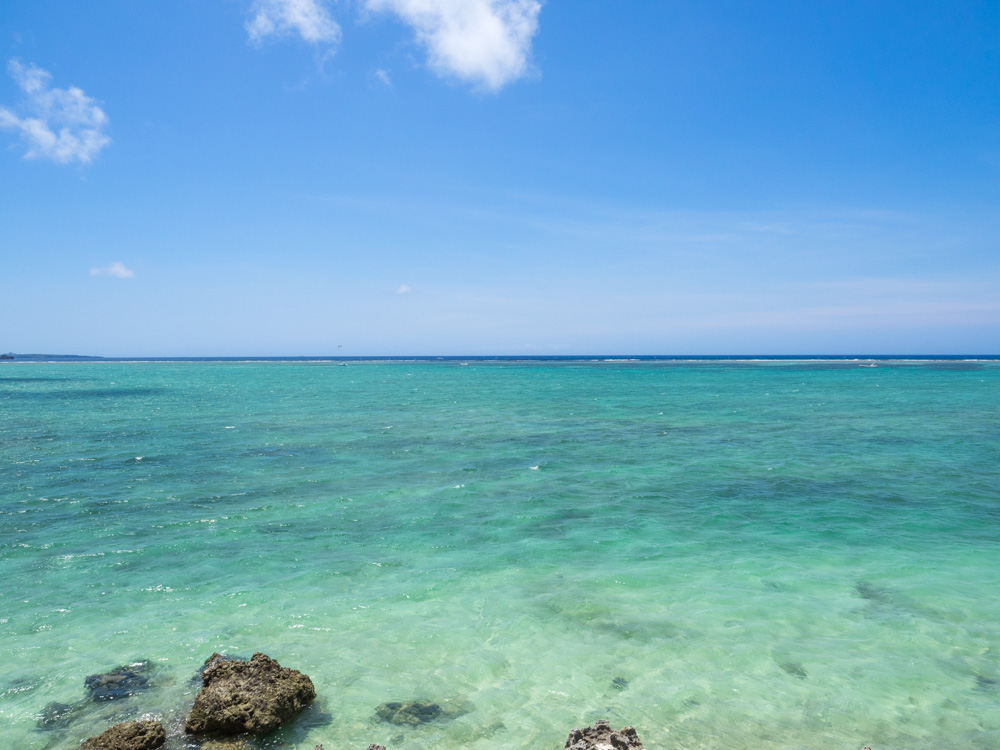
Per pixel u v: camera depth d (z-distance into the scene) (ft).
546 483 67.87
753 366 526.16
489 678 27.61
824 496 61.52
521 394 213.87
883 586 37.96
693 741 22.93
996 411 141.38
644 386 256.52
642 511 56.24
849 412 141.59
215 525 51.60
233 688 24.04
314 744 22.76
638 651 30.04
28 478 69.92
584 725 24.04
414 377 364.99
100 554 44.06
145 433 108.47
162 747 22.17
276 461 81.25
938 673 27.81
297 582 38.99
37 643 30.42
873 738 23.22
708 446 93.45
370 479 69.97
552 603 35.70
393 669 28.30
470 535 49.11
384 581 39.27
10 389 250.57
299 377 371.35
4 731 23.21
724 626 32.60
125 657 29.09
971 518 53.36
